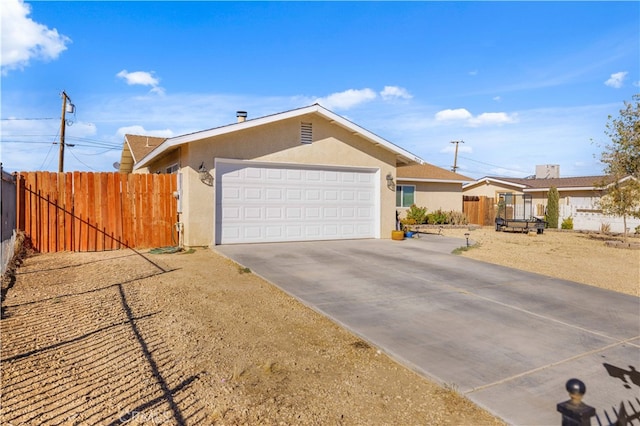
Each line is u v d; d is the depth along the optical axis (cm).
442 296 695
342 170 1372
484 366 432
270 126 1242
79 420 308
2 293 636
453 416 343
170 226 1211
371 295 690
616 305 677
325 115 1290
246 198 1216
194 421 316
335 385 391
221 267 905
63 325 507
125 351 439
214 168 1166
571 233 2148
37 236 1080
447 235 1812
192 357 433
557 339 517
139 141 1892
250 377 397
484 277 841
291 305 641
